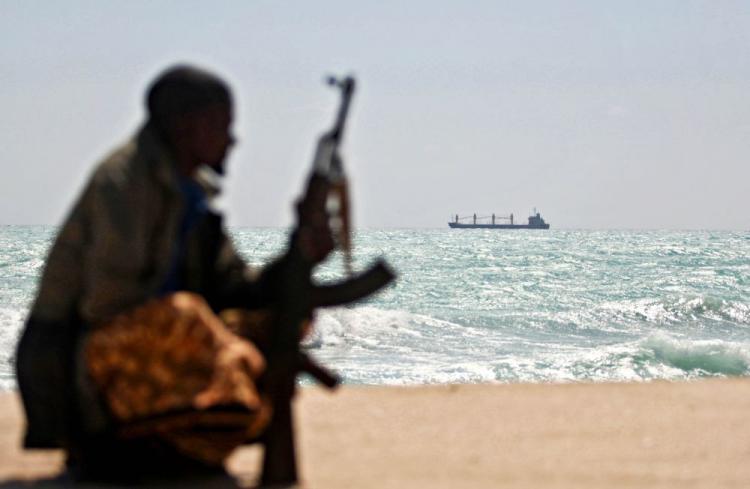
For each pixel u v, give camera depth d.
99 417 9.30
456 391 17.05
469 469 10.90
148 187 9.22
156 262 9.36
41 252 143.75
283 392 9.47
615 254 181.00
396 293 87.19
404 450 11.98
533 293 89.69
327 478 10.24
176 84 9.49
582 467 11.12
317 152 9.33
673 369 37.94
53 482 9.88
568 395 16.67
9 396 16.91
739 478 10.70
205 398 8.82
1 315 50.84
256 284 10.13
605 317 66.06
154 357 8.95
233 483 9.59
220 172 9.83
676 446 12.46
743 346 39.53
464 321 58.56
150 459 9.39
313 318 9.87
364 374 33.78
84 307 9.18
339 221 9.41
